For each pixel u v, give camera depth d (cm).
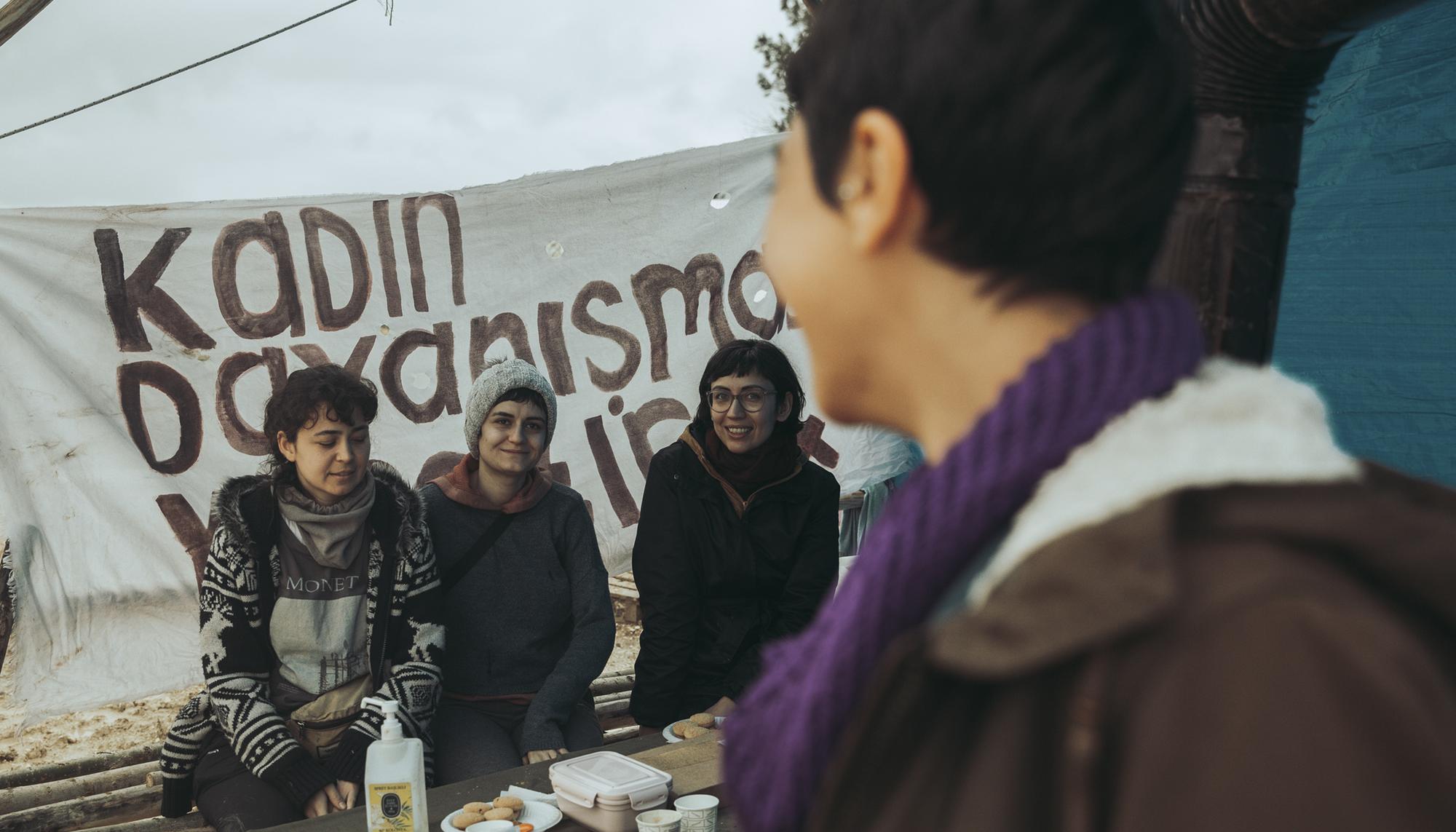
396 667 250
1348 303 243
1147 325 38
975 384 43
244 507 244
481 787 196
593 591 292
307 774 226
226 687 235
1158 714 29
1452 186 234
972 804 32
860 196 42
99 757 332
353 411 241
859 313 44
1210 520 33
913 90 40
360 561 251
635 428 399
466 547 280
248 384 351
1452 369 230
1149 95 39
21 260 322
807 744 43
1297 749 27
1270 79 96
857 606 42
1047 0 39
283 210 356
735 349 289
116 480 329
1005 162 39
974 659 33
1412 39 243
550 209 389
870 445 405
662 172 401
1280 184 101
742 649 290
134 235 336
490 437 281
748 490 293
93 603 322
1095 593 32
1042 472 38
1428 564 30
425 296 375
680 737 223
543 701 271
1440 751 27
